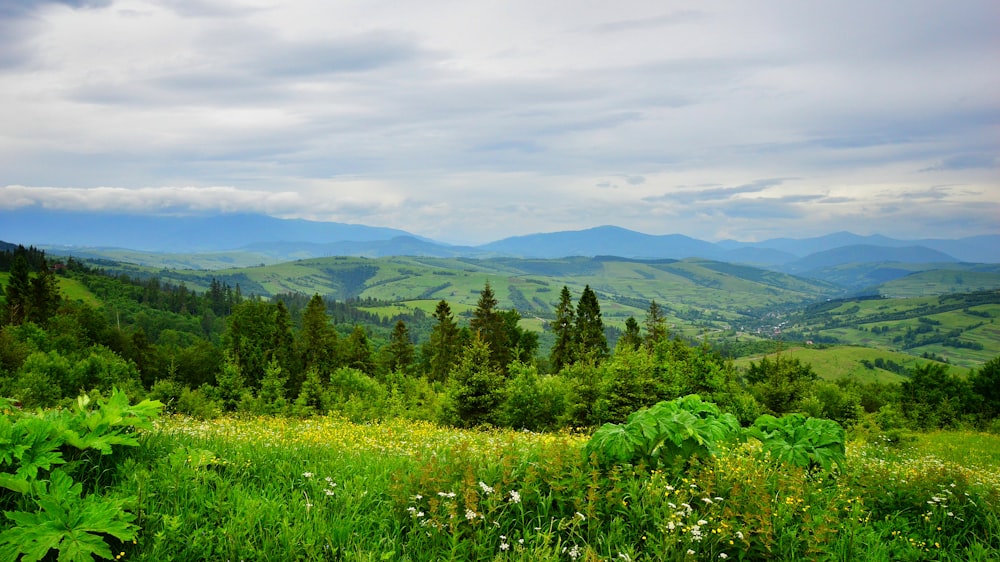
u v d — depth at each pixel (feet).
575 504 17.26
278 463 20.98
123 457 18.34
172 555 14.21
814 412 104.99
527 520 17.71
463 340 224.53
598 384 85.30
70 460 16.96
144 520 15.26
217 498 16.88
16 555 12.68
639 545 16.53
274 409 135.85
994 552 18.28
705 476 18.37
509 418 88.07
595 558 14.55
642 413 20.74
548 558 14.93
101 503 14.57
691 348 95.96
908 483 22.45
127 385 154.92
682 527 16.22
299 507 17.13
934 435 110.93
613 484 18.65
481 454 20.61
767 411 99.40
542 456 20.24
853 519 18.44
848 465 26.66
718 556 15.96
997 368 194.70
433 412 97.04
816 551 16.20
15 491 15.16
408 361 263.70
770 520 16.67
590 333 211.20
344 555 15.08
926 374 198.80
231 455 21.01
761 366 172.55
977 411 189.57
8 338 173.88
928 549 18.51
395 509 17.67
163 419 30.50
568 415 83.61
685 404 25.07
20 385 127.85
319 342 239.09
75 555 12.80
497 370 95.25
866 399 197.88
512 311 253.65
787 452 23.00
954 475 23.54
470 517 15.67
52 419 17.65
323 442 27.55
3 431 15.75
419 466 19.70
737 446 24.35
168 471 17.70
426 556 15.58
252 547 14.85
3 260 617.62
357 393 145.89
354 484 19.36
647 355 97.96
